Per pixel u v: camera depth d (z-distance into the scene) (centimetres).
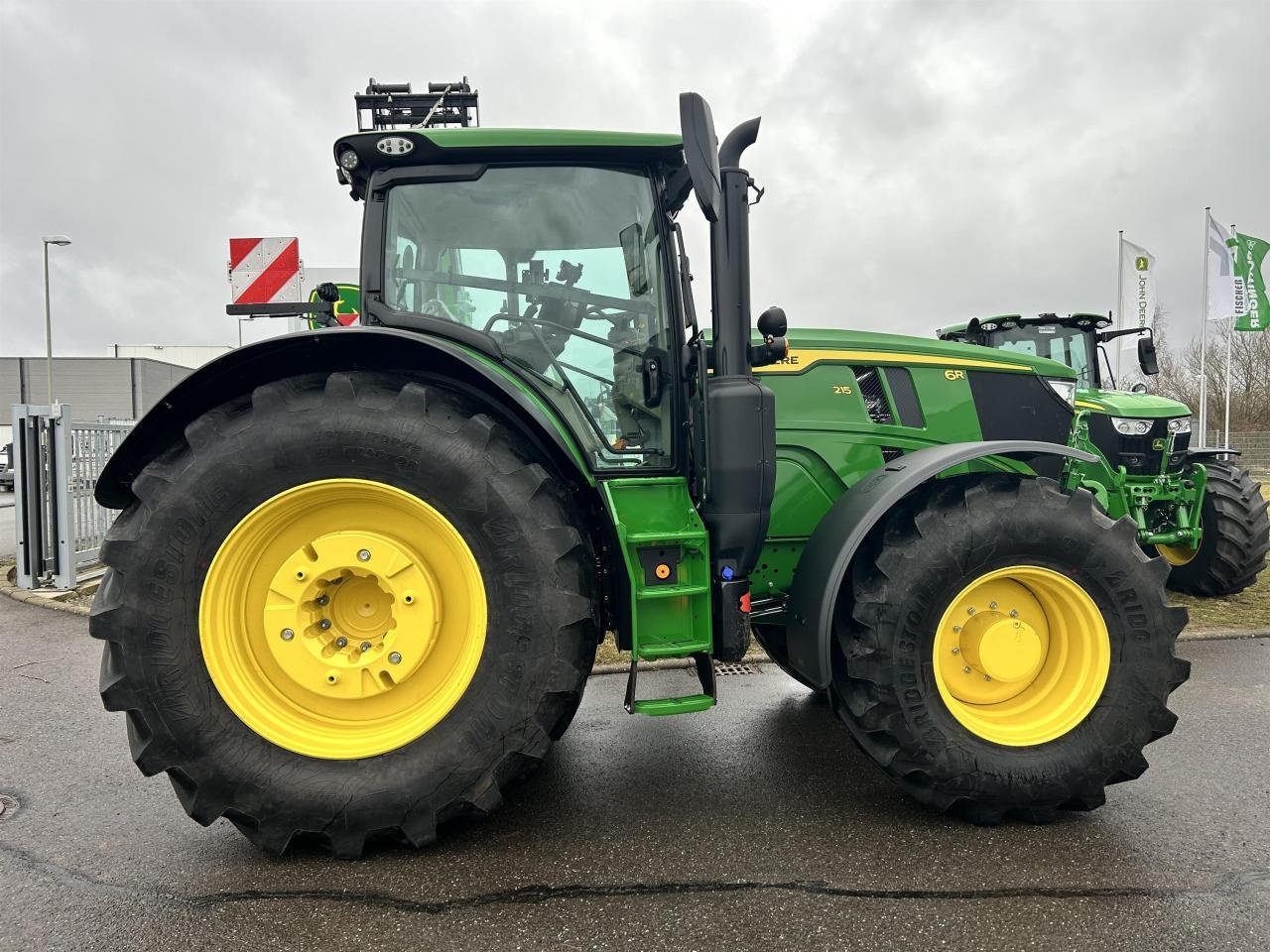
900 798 256
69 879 209
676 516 248
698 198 227
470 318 262
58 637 499
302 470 216
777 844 225
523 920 188
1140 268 1288
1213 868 210
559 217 263
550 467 249
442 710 219
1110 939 179
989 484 247
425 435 216
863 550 249
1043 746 236
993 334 778
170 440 233
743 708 353
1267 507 575
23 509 648
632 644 233
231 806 212
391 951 178
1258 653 433
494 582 218
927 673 234
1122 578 238
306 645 222
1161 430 585
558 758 294
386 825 215
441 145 247
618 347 264
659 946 178
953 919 187
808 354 316
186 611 212
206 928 187
